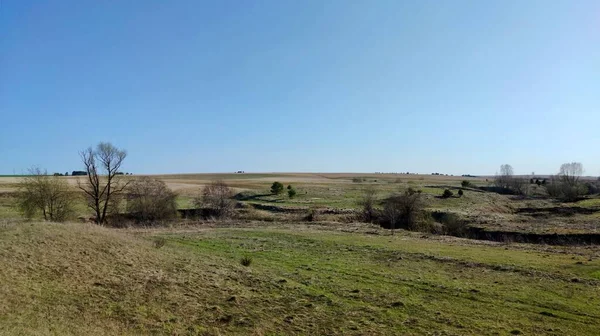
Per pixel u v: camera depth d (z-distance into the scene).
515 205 77.62
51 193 44.41
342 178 156.00
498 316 15.91
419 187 100.50
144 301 16.33
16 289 15.22
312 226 46.94
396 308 16.98
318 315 16.12
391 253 28.58
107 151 51.16
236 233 39.53
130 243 24.62
